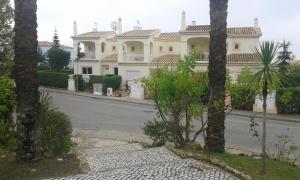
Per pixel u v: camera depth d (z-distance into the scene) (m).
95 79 45.47
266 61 8.52
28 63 9.45
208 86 11.59
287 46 37.09
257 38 43.94
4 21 30.95
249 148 15.52
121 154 10.95
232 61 41.25
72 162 9.84
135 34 47.84
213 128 11.07
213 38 10.91
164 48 49.56
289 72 33.97
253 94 11.88
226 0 10.85
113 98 38.62
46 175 8.61
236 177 7.94
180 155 10.33
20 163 9.50
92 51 55.06
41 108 11.79
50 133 11.45
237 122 23.44
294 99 27.67
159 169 8.54
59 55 57.28
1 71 22.72
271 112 28.33
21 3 9.38
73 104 33.09
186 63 12.89
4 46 30.78
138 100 37.06
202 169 8.49
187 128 12.91
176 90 12.72
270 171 8.88
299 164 10.89
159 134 13.24
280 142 14.99
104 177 8.00
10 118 12.80
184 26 46.00
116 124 22.61
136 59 48.25
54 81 49.31
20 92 9.47
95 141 16.58
